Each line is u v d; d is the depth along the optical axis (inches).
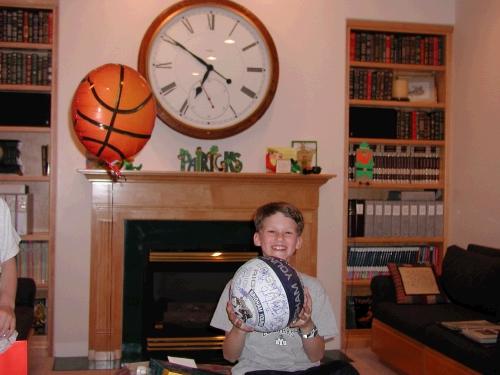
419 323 124.7
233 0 155.7
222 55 153.3
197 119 152.6
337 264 159.9
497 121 148.0
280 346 68.7
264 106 153.5
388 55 166.6
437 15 166.6
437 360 116.8
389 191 174.4
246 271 60.2
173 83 151.3
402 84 168.1
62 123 147.2
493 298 127.5
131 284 148.4
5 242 61.9
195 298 151.0
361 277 165.0
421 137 168.9
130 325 148.4
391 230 165.8
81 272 148.3
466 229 161.2
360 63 163.8
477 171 156.5
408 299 143.1
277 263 60.9
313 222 154.3
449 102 169.0
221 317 70.6
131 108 99.6
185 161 150.9
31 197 153.9
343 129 160.4
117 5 149.6
